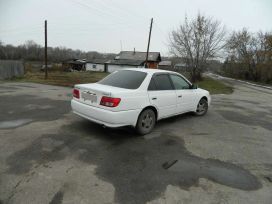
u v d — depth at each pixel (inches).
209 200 115.1
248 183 133.3
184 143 189.6
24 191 113.1
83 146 170.6
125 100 180.4
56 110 280.2
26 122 223.8
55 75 1131.9
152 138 196.1
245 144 196.5
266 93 788.0
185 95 247.8
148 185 124.8
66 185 119.8
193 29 1246.9
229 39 1411.2
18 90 460.1
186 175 137.9
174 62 1449.3
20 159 145.1
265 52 1804.9
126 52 2375.7
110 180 127.2
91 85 199.9
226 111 336.2
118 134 200.2
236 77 2327.8
